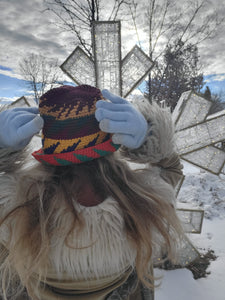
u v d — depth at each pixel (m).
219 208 3.97
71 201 0.65
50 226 0.66
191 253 2.30
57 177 0.72
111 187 0.69
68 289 0.71
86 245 0.65
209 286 2.16
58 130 0.67
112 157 0.77
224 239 2.98
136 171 0.84
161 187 0.78
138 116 0.67
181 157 2.12
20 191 0.68
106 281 0.72
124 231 0.69
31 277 0.72
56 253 0.65
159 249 0.83
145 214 0.70
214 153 2.11
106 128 0.62
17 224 0.65
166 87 5.51
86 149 0.66
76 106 0.67
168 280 2.21
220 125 2.06
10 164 0.75
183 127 2.07
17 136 0.64
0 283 0.81
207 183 5.03
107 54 1.89
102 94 0.72
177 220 0.78
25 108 0.74
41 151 0.76
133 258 0.73
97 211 0.67
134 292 0.94
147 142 0.78
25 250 0.64
